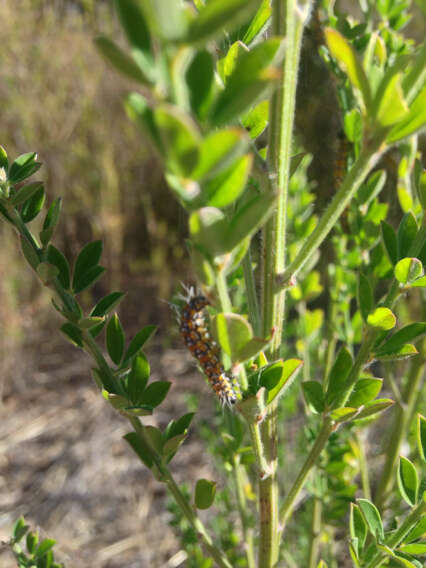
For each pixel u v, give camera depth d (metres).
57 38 0.67
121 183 0.64
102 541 0.41
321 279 0.25
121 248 0.62
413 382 0.17
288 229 0.21
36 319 0.58
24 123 0.62
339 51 0.06
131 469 0.47
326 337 0.25
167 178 0.05
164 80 0.05
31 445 0.49
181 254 0.58
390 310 0.09
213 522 0.29
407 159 0.15
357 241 0.16
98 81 0.66
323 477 0.19
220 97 0.05
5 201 0.10
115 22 0.67
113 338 0.11
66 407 0.52
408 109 0.06
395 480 0.19
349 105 0.16
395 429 0.18
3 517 0.43
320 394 0.11
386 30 0.17
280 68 0.07
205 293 0.07
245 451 0.16
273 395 0.09
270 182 0.08
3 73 0.62
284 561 0.28
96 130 0.64
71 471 0.47
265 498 0.11
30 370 0.56
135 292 0.61
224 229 0.06
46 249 0.11
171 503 0.22
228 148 0.05
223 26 0.05
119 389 0.11
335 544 0.30
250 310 0.10
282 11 0.07
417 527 0.10
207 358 0.09
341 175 0.17
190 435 0.44
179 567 0.38
